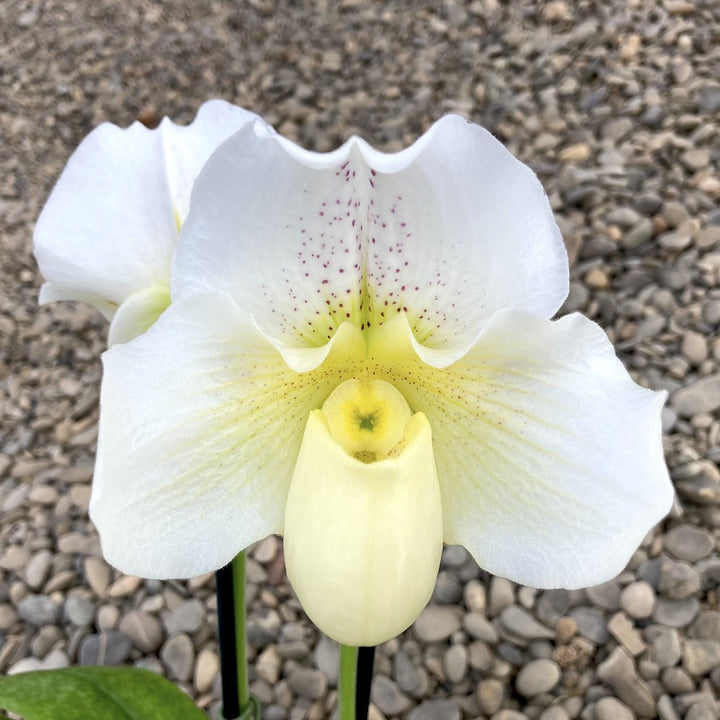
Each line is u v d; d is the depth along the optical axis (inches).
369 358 6.2
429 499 5.8
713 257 16.3
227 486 5.9
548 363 5.5
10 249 21.0
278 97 23.4
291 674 12.4
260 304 5.6
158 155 6.9
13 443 16.7
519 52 22.8
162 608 13.4
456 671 12.0
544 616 12.5
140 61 25.0
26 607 13.5
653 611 12.2
